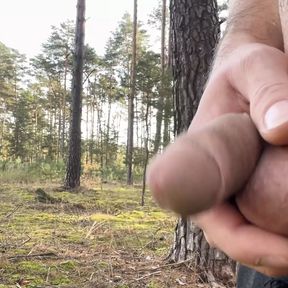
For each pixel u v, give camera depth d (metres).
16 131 28.73
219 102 0.36
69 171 10.88
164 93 11.92
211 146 0.24
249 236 0.29
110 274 3.32
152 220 6.23
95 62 27.08
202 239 3.44
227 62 0.39
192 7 3.61
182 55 3.62
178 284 3.20
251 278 0.53
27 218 6.10
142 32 29.14
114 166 18.11
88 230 5.17
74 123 10.96
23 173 13.24
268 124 0.26
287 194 0.26
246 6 0.58
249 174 0.27
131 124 18.64
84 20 11.38
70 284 3.09
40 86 33.59
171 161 0.22
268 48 0.37
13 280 3.14
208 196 0.22
